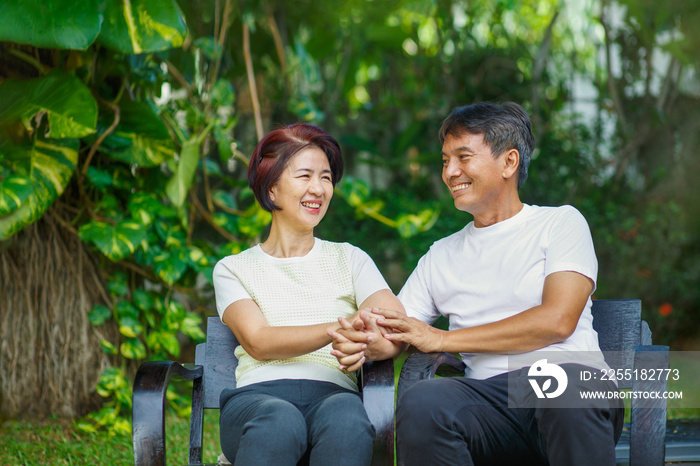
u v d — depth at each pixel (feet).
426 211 12.10
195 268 11.23
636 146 22.63
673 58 22.16
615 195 21.85
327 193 7.13
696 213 20.18
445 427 5.95
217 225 12.20
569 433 5.70
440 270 7.33
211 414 12.13
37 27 8.61
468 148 6.89
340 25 22.03
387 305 6.84
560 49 24.61
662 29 21.84
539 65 22.52
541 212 7.00
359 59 23.18
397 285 18.49
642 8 21.44
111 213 11.04
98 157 11.23
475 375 6.88
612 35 23.43
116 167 11.36
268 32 18.99
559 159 22.04
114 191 11.46
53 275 11.36
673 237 18.97
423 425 5.95
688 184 21.26
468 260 7.15
